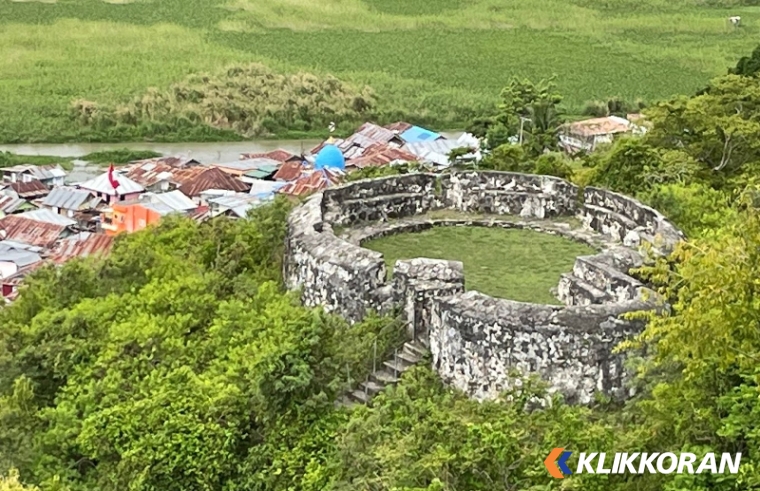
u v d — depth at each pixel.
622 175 25.62
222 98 75.44
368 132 65.75
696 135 29.44
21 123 70.81
